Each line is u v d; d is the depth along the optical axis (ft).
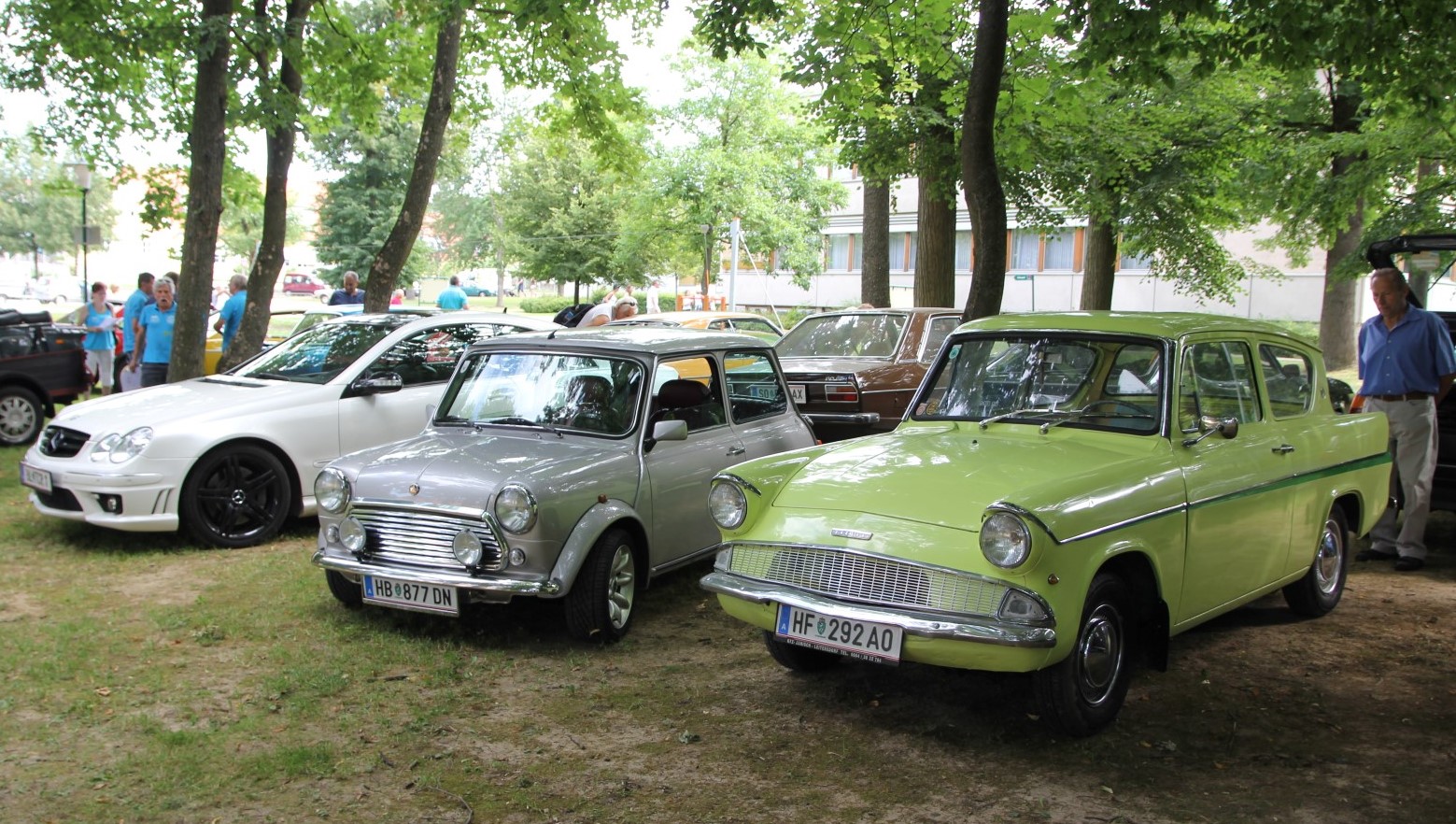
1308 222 61.36
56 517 26.14
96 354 50.93
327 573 20.13
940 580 13.83
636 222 110.52
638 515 19.56
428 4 40.98
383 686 16.87
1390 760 14.44
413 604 18.25
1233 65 28.73
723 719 15.65
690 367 22.02
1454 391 25.38
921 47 37.81
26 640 18.51
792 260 112.78
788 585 15.01
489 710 15.96
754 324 50.29
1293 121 60.64
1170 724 15.60
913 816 12.70
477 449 19.47
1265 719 15.83
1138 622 15.81
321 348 28.76
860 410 31.63
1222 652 18.88
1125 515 14.65
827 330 36.11
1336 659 18.56
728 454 22.06
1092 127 56.75
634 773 13.87
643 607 21.38
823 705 16.20
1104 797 13.21
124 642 18.60
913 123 48.78
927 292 50.11
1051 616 13.41
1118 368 17.26
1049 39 45.16
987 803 13.01
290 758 13.87
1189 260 68.49
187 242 35.63
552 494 18.03
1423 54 27.45
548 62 48.57
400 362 28.40
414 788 13.34
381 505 18.43
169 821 12.47
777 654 16.92
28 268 243.19
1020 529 13.24
